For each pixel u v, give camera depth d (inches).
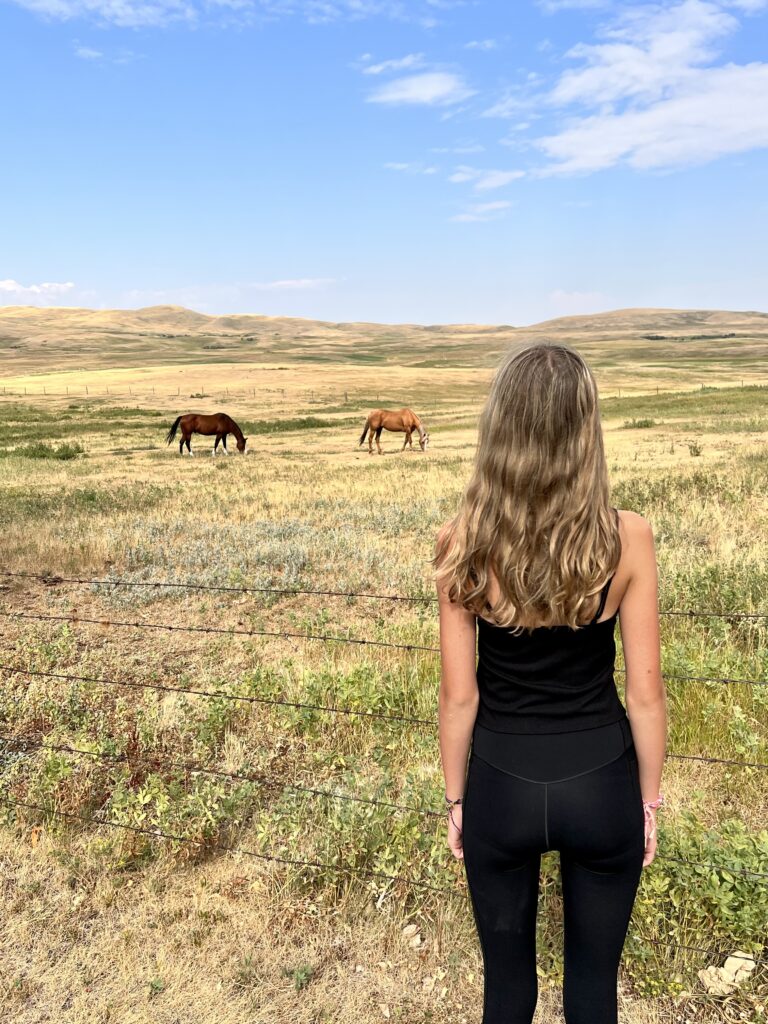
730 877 102.4
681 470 598.9
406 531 442.6
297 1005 98.3
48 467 924.6
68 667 230.7
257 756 162.2
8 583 347.6
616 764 65.6
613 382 3326.8
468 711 69.3
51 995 101.3
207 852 129.9
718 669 179.0
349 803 127.4
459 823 72.9
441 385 3260.3
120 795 135.8
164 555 389.4
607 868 67.3
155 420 1990.7
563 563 59.6
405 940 108.0
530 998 72.8
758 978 96.3
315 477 754.2
